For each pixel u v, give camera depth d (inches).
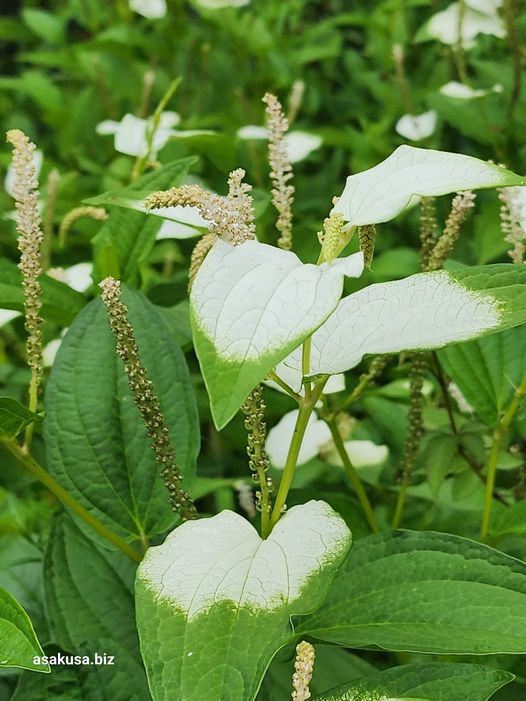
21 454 29.6
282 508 26.9
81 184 59.9
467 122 53.1
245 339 23.0
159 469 30.6
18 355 46.4
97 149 65.4
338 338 26.3
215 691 23.6
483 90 52.3
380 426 38.7
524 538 34.1
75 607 31.1
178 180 34.8
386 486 37.6
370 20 66.4
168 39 68.9
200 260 28.9
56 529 32.1
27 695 28.5
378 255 54.4
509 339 33.5
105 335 31.2
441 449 34.5
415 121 53.2
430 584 26.8
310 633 26.8
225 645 24.1
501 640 25.6
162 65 71.5
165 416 30.7
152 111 66.7
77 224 48.8
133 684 28.9
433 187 24.5
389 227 55.7
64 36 72.7
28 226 29.2
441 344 24.8
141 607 24.8
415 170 25.1
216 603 24.6
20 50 92.5
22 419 28.7
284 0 76.5
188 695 23.6
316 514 25.9
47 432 30.6
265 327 23.0
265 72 68.1
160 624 24.5
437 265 32.0
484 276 25.7
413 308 25.8
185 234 37.0
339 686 25.8
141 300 31.4
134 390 28.5
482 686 25.3
